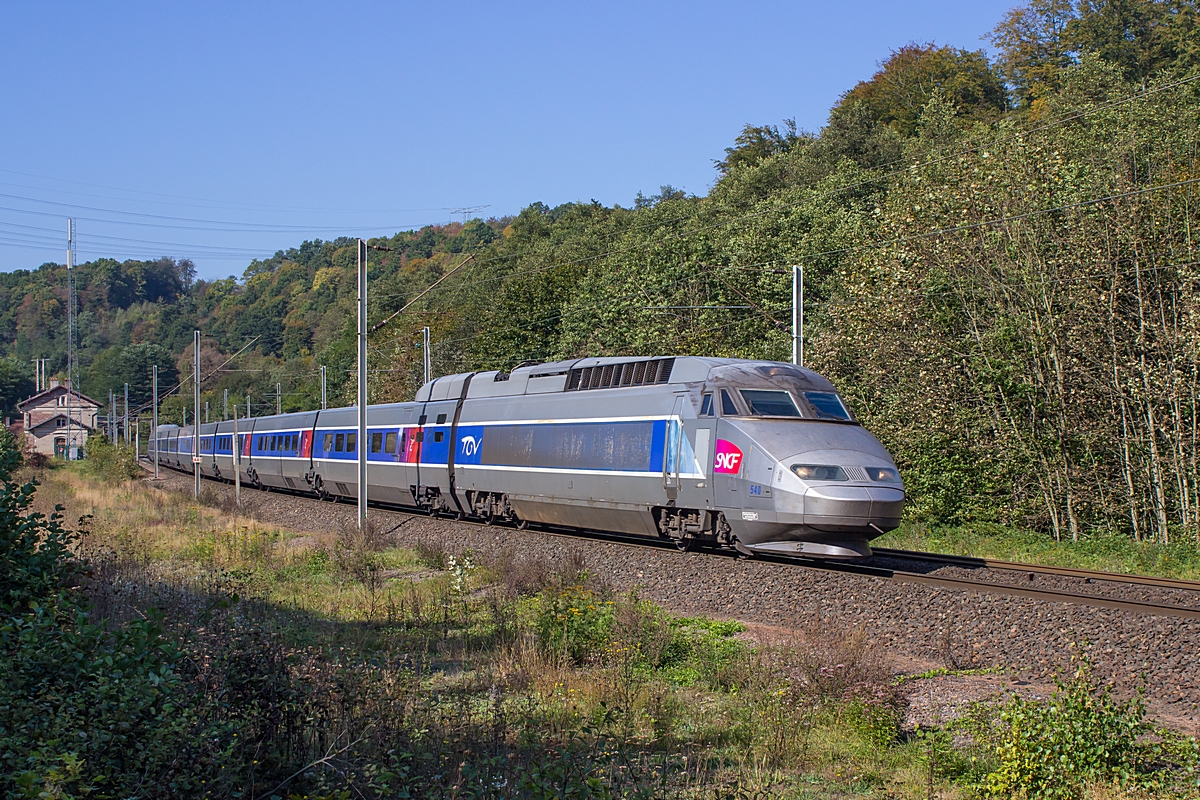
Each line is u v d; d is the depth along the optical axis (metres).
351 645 11.52
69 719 6.04
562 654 11.39
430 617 13.82
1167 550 20.06
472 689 10.14
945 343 24.78
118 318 186.62
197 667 7.79
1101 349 22.88
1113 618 11.08
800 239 35.62
